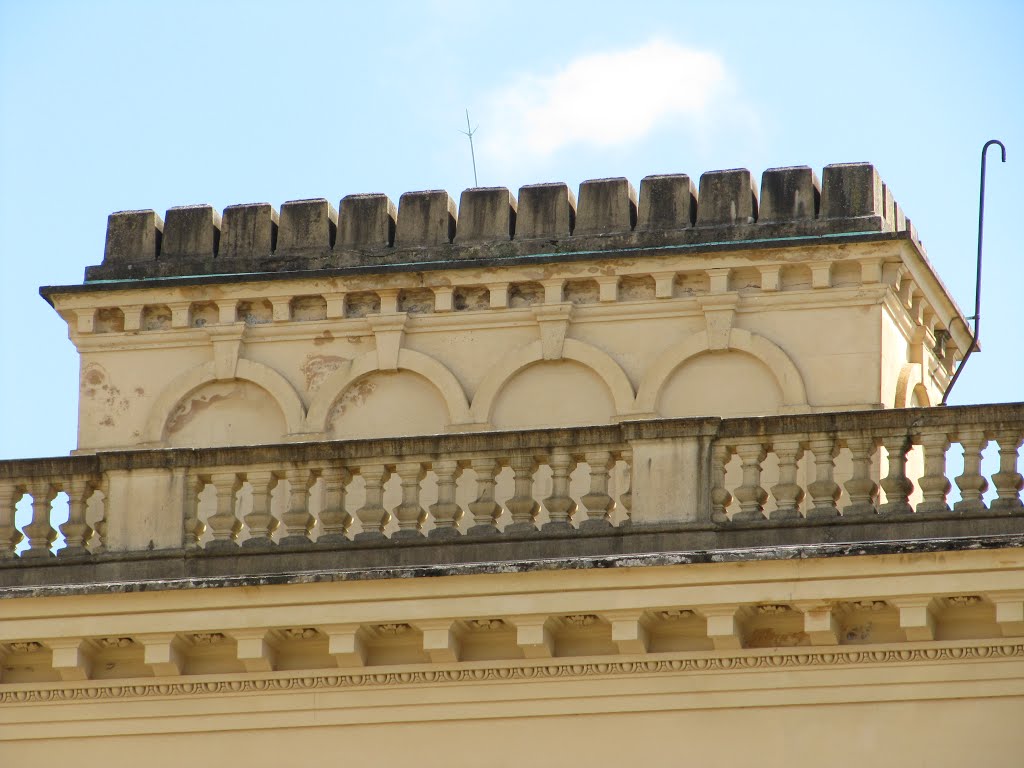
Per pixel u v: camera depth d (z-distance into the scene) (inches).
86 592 2736.2
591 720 2669.8
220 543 2773.1
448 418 3080.7
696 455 2687.0
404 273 3117.6
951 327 3316.9
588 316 3085.6
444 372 3090.6
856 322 3016.7
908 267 3056.1
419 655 2714.1
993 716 2573.8
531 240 3120.1
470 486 2992.1
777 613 2625.5
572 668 2674.7
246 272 3179.1
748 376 3034.0
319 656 2743.6
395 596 2674.7
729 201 3097.9
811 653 2623.0
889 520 2615.7
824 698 2620.6
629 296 3083.2
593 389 3065.9
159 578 2773.1
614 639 2637.8
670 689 2652.6
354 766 2706.7
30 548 2832.2
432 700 2704.2
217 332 3159.5
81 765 2765.7
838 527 2628.0
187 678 2751.0
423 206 3179.1
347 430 3112.7
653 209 3115.2
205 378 3154.5
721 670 2645.2
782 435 2679.6
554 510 2719.0
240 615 2701.8
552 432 2733.8
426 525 2930.6
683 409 3038.9
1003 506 2598.4
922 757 2581.2
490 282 3105.3
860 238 3011.8
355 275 3129.9
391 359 3112.7
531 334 3097.9
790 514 2650.1
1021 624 2556.6
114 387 3181.6
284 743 2731.3
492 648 2706.7
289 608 2694.4
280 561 2746.1
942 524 2603.3
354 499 3004.4
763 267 3046.3
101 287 3184.1
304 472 2787.9
